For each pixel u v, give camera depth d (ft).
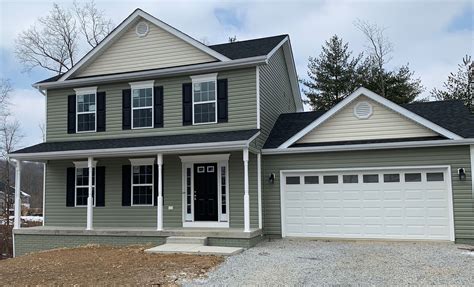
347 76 102.32
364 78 101.40
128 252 40.22
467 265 31.22
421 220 42.86
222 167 48.44
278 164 47.62
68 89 55.31
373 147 43.83
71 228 49.90
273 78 54.70
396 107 43.70
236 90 48.14
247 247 41.19
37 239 49.21
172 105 50.52
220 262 34.24
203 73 49.34
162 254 38.24
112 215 51.65
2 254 85.61
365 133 45.32
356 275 28.58
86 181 53.72
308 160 46.73
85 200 53.47
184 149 43.78
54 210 54.49
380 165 44.27
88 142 52.34
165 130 50.39
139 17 52.95
